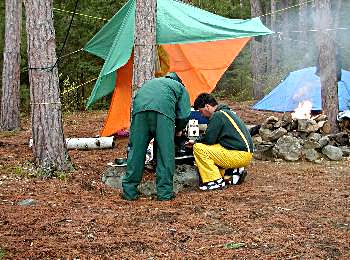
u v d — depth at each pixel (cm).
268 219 523
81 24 1908
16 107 1339
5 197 620
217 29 928
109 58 917
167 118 617
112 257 420
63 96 1858
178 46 1084
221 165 679
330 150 903
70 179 719
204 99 705
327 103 1037
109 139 987
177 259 416
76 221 519
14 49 1323
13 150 980
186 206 584
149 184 657
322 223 508
